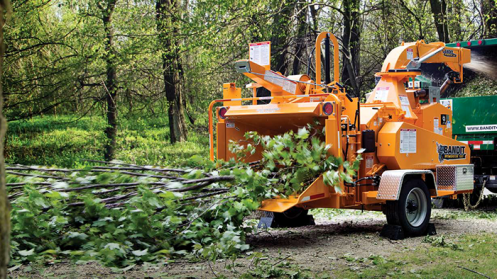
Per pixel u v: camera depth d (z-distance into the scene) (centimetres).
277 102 805
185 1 2292
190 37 1989
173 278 505
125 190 558
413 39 2186
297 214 903
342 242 734
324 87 838
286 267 572
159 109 2433
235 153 823
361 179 748
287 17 1997
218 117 832
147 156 2083
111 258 438
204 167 677
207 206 578
